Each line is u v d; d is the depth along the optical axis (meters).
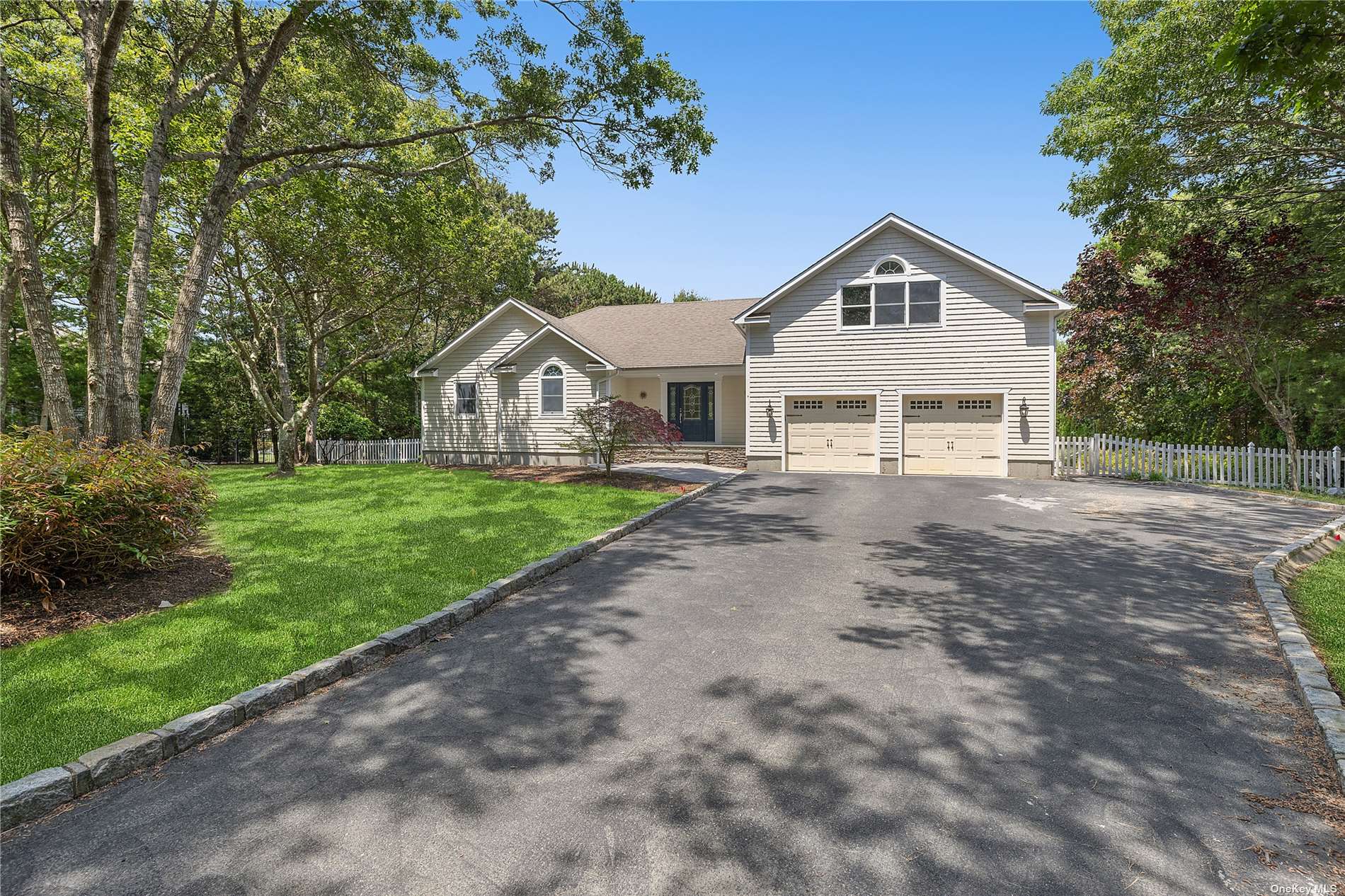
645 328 24.62
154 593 6.22
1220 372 16.80
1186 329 14.58
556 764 3.42
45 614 5.58
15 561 5.53
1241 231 12.97
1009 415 16.44
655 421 14.83
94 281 8.45
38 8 11.50
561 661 4.83
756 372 18.34
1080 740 3.63
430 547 8.14
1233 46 5.10
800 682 4.42
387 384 32.38
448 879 2.57
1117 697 4.16
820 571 7.33
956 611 5.89
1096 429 21.75
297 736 3.77
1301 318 12.93
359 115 13.98
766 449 18.31
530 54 11.68
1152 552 8.10
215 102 13.63
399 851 2.74
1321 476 13.22
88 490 5.98
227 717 3.87
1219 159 11.16
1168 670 4.57
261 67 10.22
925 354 17.06
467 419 22.36
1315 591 6.28
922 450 17.19
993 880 2.54
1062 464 16.78
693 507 11.71
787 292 18.00
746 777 3.27
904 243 17.16
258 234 17.00
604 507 11.17
